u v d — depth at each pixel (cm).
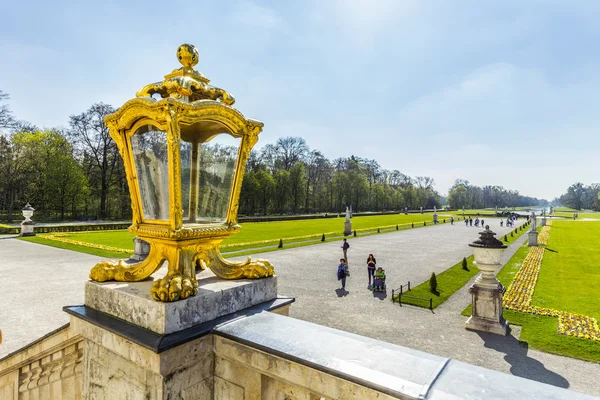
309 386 156
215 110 220
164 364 173
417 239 3678
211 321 203
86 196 5475
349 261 2244
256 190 7231
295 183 8175
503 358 862
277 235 3722
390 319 1147
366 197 10581
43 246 2580
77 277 1594
